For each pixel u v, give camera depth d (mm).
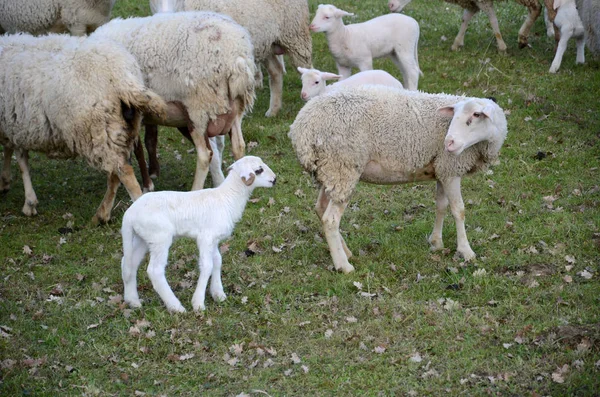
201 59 7980
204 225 6406
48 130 7867
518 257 7246
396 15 11273
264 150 10156
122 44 8062
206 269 6426
